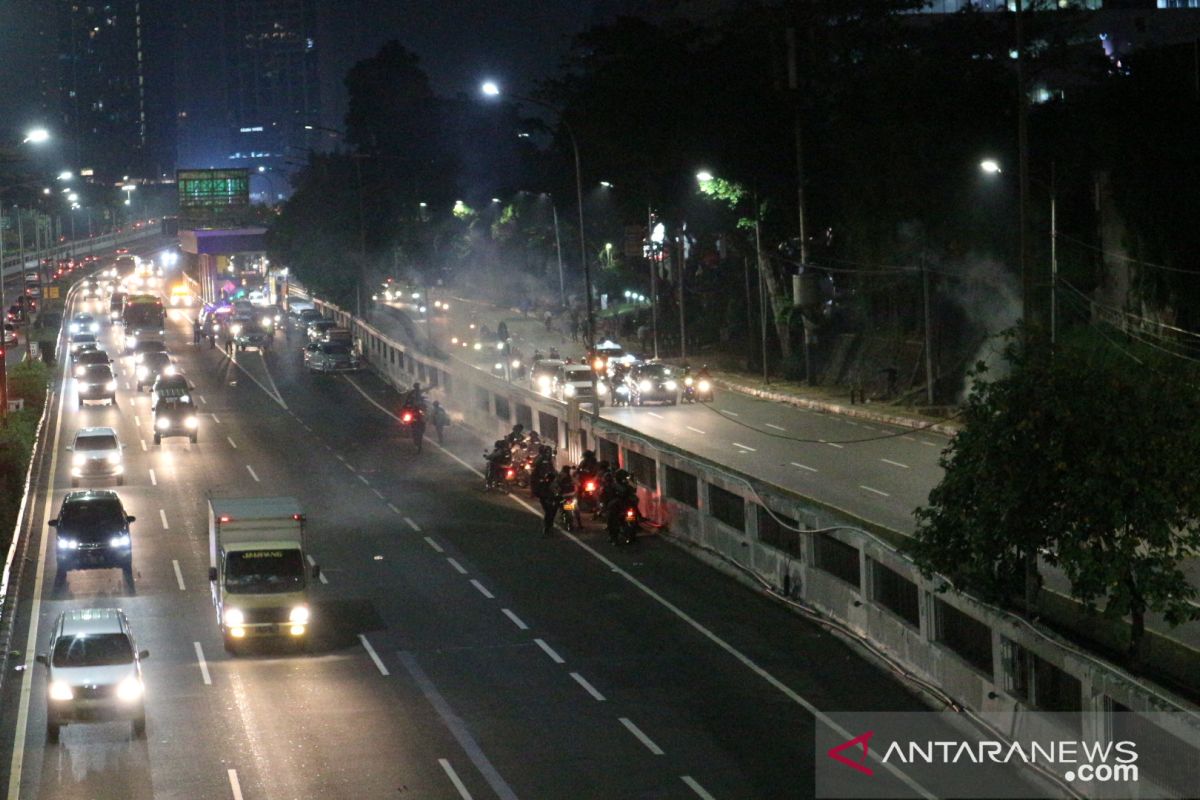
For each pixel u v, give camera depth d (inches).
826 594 1312.7
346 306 5036.9
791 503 1406.3
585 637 1288.1
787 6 3157.0
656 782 907.4
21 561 1626.5
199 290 6245.1
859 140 2898.6
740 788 891.4
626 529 1681.8
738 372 3422.7
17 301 5999.0
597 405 2098.9
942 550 991.0
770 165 3181.6
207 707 1097.4
